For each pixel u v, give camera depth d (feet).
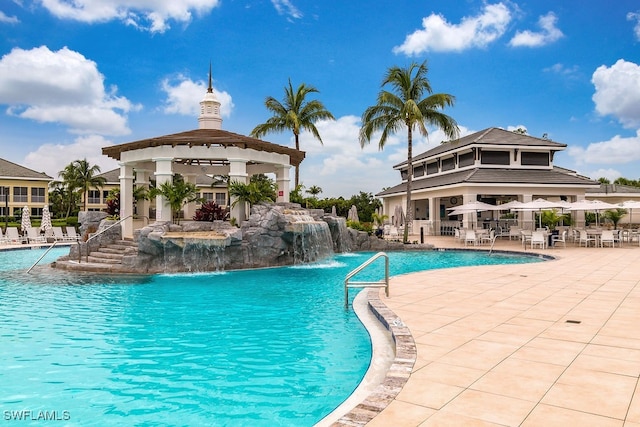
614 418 13.65
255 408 17.98
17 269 61.62
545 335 23.43
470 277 45.65
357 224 99.76
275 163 77.56
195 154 67.87
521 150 119.75
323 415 17.29
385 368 20.02
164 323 32.01
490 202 144.66
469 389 16.06
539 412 14.11
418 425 13.19
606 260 61.57
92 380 21.31
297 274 56.39
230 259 59.77
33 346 26.76
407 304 32.01
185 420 17.04
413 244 90.63
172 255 57.21
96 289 45.78
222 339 27.86
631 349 20.80
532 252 75.51
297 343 26.76
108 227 67.10
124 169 74.54
